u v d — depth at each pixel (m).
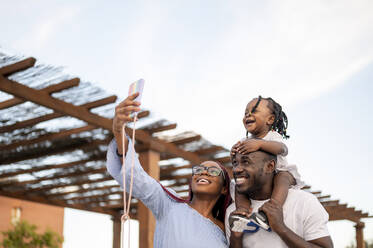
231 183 3.29
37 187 11.76
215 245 3.05
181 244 3.03
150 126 7.92
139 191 3.19
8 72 6.12
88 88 6.71
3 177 10.59
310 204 2.77
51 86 6.64
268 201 2.71
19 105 7.04
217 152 9.07
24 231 12.62
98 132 8.13
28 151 8.98
